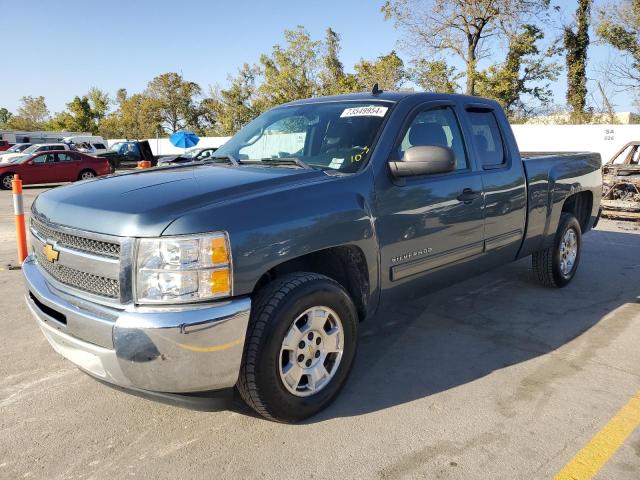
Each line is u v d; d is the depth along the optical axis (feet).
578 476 8.59
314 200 9.99
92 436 9.72
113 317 8.49
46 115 297.33
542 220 16.61
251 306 9.13
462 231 13.28
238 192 9.55
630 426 10.01
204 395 8.98
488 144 14.80
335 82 136.56
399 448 9.34
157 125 223.71
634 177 33.88
